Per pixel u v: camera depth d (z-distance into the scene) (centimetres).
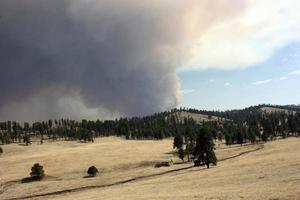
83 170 12950
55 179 11762
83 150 18575
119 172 12494
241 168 7875
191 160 14312
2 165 14675
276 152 11588
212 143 10669
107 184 9750
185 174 8844
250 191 4272
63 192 9156
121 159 14988
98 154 16625
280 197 3566
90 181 10481
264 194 3862
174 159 14888
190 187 5916
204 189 5331
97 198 5678
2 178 12106
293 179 4912
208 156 10506
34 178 11844
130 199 4825
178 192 5278
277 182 4881
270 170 6594
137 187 7094
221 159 13388
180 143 15962
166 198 4466
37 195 9038
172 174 10112
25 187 10300
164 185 6800
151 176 10488
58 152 18188
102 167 13450
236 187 5022
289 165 6856
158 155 16050
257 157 10844
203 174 8012
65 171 12900
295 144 14212
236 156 13812
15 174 12669
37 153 19888
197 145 10688
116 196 5625
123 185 8806
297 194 3612
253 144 19475
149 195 5150
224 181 6088
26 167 13900
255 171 6869
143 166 13588
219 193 4409
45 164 14375
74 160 15062
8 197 9112
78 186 9744
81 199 5912
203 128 10725
